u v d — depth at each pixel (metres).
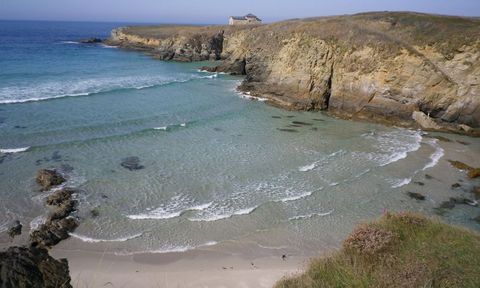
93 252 15.08
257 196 20.06
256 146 27.56
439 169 24.27
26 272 8.15
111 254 15.02
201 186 20.91
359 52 37.88
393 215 12.48
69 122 29.81
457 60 32.94
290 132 31.47
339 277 9.05
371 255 10.06
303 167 23.97
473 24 35.66
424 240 10.77
